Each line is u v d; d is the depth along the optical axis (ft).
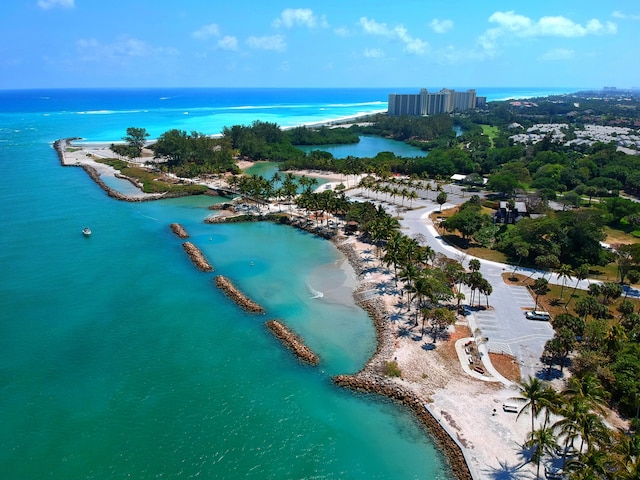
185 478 177.68
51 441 194.90
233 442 195.42
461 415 204.64
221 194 634.02
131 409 214.28
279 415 211.00
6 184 655.76
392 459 186.09
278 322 290.15
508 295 318.04
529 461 179.42
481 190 629.51
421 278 284.61
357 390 226.58
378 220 406.82
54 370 242.58
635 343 229.45
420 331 273.95
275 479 177.37
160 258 400.26
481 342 259.19
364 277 354.13
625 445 149.89
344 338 274.77
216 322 293.43
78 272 366.43
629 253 350.02
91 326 286.46
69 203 570.46
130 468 182.19
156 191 630.74
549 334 267.59
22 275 357.82
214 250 423.23
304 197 501.56
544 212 472.44
